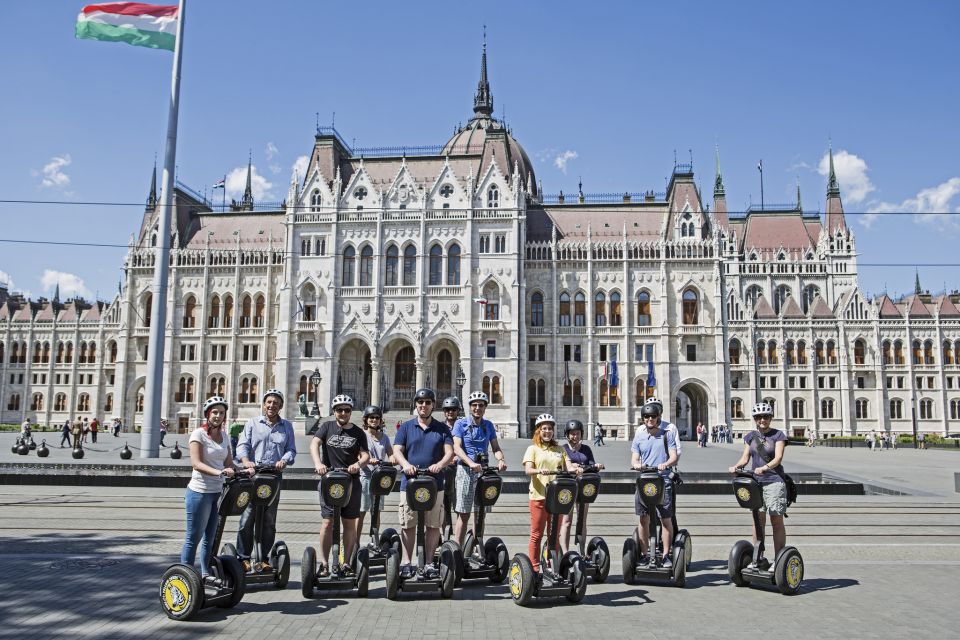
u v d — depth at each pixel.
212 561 12.69
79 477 31.19
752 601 13.30
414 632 11.27
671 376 84.00
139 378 90.62
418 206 83.75
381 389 83.56
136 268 92.25
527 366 84.81
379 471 13.67
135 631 11.19
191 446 12.58
